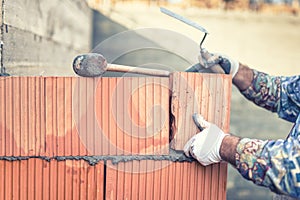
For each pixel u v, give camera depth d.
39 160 0.95
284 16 5.33
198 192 0.98
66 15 2.92
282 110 1.19
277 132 4.65
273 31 5.34
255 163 0.89
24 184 0.95
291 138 0.91
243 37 5.34
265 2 5.32
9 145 0.94
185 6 5.31
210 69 1.16
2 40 1.17
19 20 1.41
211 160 0.95
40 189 0.95
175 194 0.98
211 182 0.99
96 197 0.96
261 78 1.20
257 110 4.77
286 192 0.88
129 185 0.97
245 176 0.92
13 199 0.95
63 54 2.80
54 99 0.94
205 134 0.95
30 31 1.62
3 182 0.94
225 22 5.32
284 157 0.88
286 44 5.35
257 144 0.91
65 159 0.95
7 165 0.94
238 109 4.78
